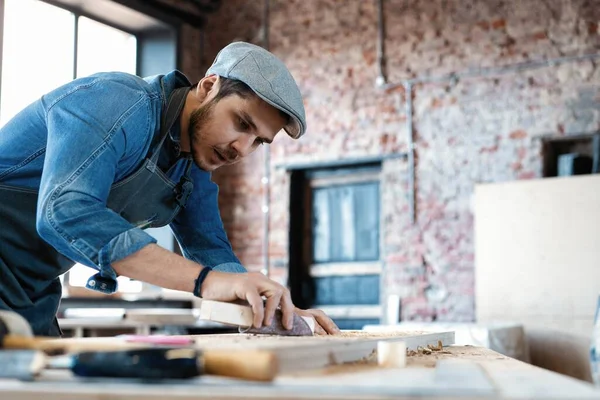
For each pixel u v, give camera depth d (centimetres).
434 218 620
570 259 498
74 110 170
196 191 228
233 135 193
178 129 198
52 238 158
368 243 652
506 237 521
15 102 554
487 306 520
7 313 110
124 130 175
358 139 655
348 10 674
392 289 628
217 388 87
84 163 164
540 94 593
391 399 82
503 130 602
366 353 148
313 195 682
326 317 210
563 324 493
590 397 81
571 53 587
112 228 157
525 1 607
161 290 634
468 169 611
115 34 666
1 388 91
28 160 184
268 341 143
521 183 521
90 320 517
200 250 228
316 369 124
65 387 90
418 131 632
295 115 193
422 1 644
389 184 639
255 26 711
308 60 685
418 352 181
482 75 615
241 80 188
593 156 570
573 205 502
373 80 655
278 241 677
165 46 689
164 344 130
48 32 588
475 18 623
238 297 165
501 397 81
